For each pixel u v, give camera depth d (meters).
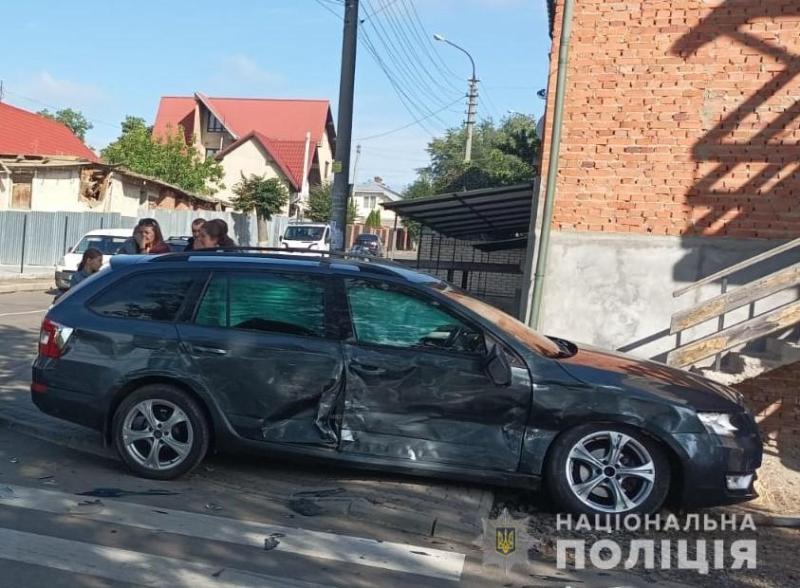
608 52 8.30
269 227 35.88
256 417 5.30
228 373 5.32
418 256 20.67
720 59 7.98
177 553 4.21
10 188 26.28
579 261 8.43
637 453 4.95
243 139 45.50
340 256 6.13
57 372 5.53
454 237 20.05
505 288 22.53
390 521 4.81
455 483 5.59
